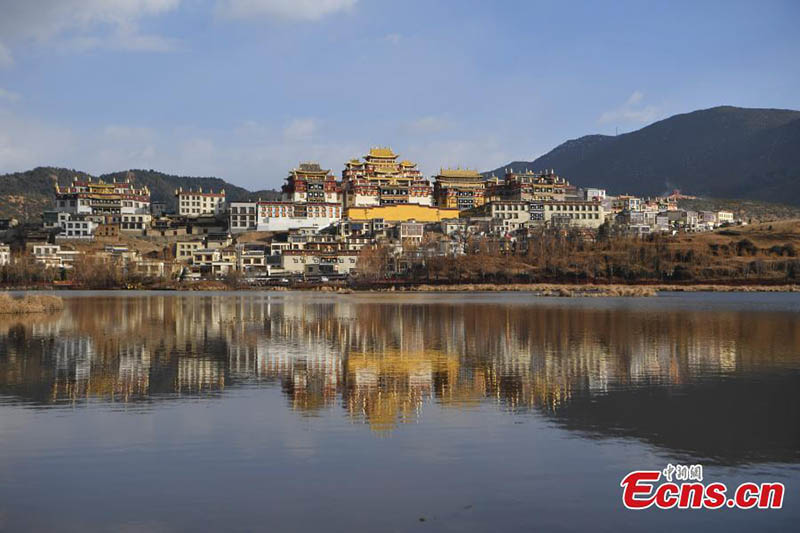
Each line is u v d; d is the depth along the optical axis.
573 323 86.50
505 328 79.38
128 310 116.25
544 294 183.00
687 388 40.88
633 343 63.53
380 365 49.91
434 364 50.34
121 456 27.30
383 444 28.88
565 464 26.53
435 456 27.33
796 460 27.20
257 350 59.03
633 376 45.09
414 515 21.80
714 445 29.03
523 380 43.47
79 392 39.75
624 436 30.28
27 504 22.58
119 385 41.97
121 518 21.55
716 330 76.56
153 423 32.34
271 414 34.12
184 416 33.75
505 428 31.50
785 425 32.19
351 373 46.28
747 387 41.22
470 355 55.25
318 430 31.11
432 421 32.72
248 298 171.25
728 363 50.81
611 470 25.92
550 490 23.91
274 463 26.47
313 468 25.92
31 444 28.84
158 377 44.78
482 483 24.47
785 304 134.75
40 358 53.81
